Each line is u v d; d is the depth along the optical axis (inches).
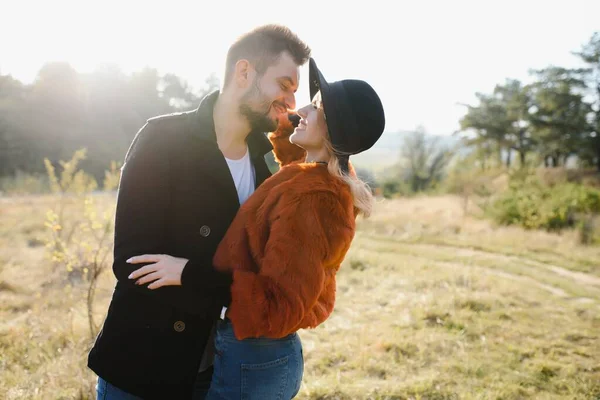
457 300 242.2
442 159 1552.7
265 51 71.8
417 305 235.9
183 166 68.2
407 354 179.6
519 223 569.0
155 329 66.5
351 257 350.3
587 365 175.2
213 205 69.3
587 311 241.1
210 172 69.0
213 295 60.9
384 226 570.6
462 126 2219.5
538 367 170.1
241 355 67.6
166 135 68.3
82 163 1764.3
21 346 166.7
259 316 58.1
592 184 1512.1
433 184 1382.9
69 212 350.0
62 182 326.0
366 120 70.8
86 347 159.8
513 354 180.5
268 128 76.3
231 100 73.7
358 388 148.6
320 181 64.0
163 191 66.4
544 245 461.4
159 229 66.1
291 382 71.9
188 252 67.9
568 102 2022.6
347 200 65.0
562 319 227.6
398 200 991.6
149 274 61.2
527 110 2122.3
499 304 244.2
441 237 499.5
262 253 62.7
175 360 66.7
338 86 72.1
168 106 2482.8
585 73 2009.1
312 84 79.6
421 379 156.7
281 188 63.4
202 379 73.6
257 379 67.9
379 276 302.0
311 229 60.1
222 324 69.0
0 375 143.3
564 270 368.8
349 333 199.3
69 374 141.2
